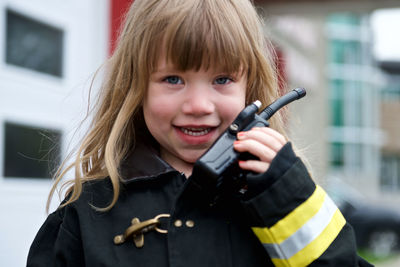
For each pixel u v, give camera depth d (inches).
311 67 549.3
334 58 799.1
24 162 128.3
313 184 48.1
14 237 124.6
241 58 50.4
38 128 131.8
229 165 46.9
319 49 565.6
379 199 856.3
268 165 47.2
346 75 803.4
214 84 50.4
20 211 126.2
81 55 146.3
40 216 131.6
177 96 50.2
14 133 125.6
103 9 151.7
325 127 567.8
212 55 48.7
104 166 56.7
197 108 49.2
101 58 150.9
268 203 45.9
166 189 52.2
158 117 51.4
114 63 59.7
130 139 57.4
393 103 887.7
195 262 48.3
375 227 363.9
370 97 824.3
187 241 48.9
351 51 810.2
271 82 57.4
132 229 49.6
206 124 50.1
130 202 52.3
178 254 48.4
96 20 150.6
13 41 126.1
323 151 563.2
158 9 51.2
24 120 127.8
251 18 55.1
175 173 52.4
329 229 47.7
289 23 445.7
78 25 145.3
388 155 887.7
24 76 128.0
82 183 55.4
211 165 46.3
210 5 50.6
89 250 50.3
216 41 48.8
